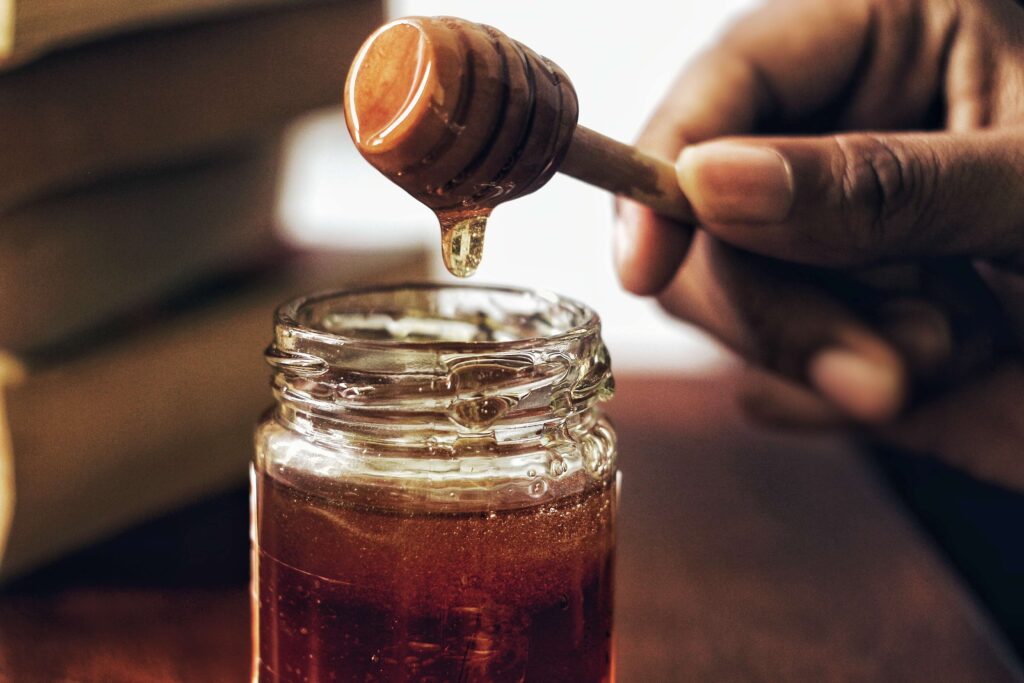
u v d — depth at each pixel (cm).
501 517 31
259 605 33
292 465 32
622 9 85
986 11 42
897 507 48
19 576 42
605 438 33
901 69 43
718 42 43
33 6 36
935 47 43
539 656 31
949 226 37
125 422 41
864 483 49
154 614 40
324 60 45
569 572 32
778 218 35
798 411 51
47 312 40
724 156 34
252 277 47
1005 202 36
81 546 42
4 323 40
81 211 41
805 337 44
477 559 31
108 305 42
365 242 52
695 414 56
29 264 40
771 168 34
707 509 47
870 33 43
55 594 41
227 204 46
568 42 85
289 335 32
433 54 29
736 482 49
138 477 42
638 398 59
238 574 42
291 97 44
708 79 42
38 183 39
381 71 29
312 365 32
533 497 31
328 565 31
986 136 36
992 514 52
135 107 40
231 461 45
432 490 31
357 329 35
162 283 44
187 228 45
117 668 38
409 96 29
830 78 43
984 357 47
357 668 31
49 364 40
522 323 36
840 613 41
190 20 41
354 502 31
